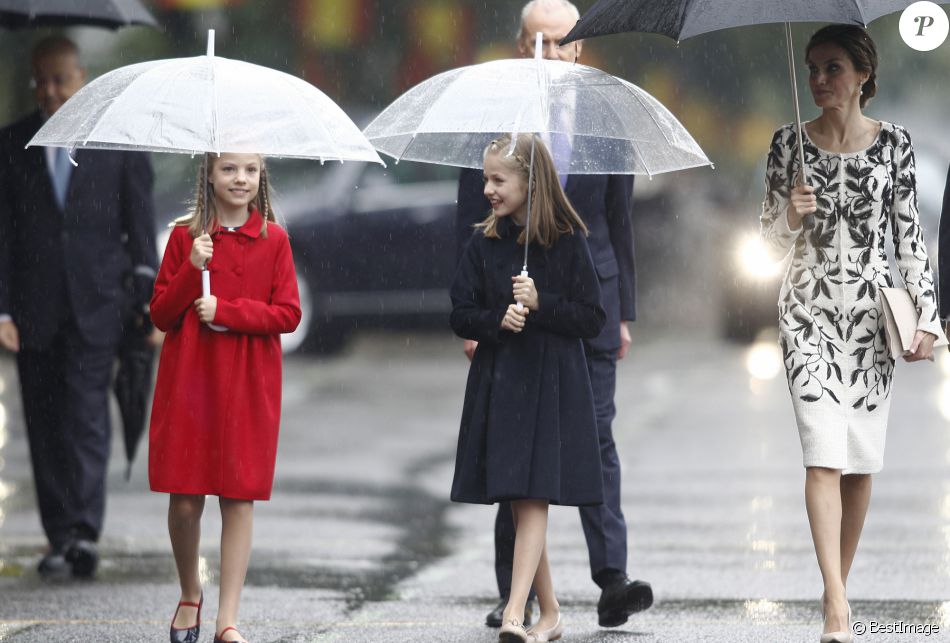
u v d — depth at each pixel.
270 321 23.03
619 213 26.80
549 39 26.17
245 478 22.81
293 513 38.06
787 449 48.09
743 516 36.78
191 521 23.22
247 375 23.14
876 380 24.50
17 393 64.38
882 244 24.55
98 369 31.53
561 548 33.22
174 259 23.34
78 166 31.42
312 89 23.48
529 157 23.67
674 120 24.84
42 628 25.39
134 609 27.09
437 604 27.66
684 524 35.72
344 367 73.12
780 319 24.81
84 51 101.19
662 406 59.03
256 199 23.61
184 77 22.77
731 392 63.41
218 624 22.77
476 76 23.62
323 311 73.81
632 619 26.23
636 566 30.91
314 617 26.42
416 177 73.69
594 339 26.09
